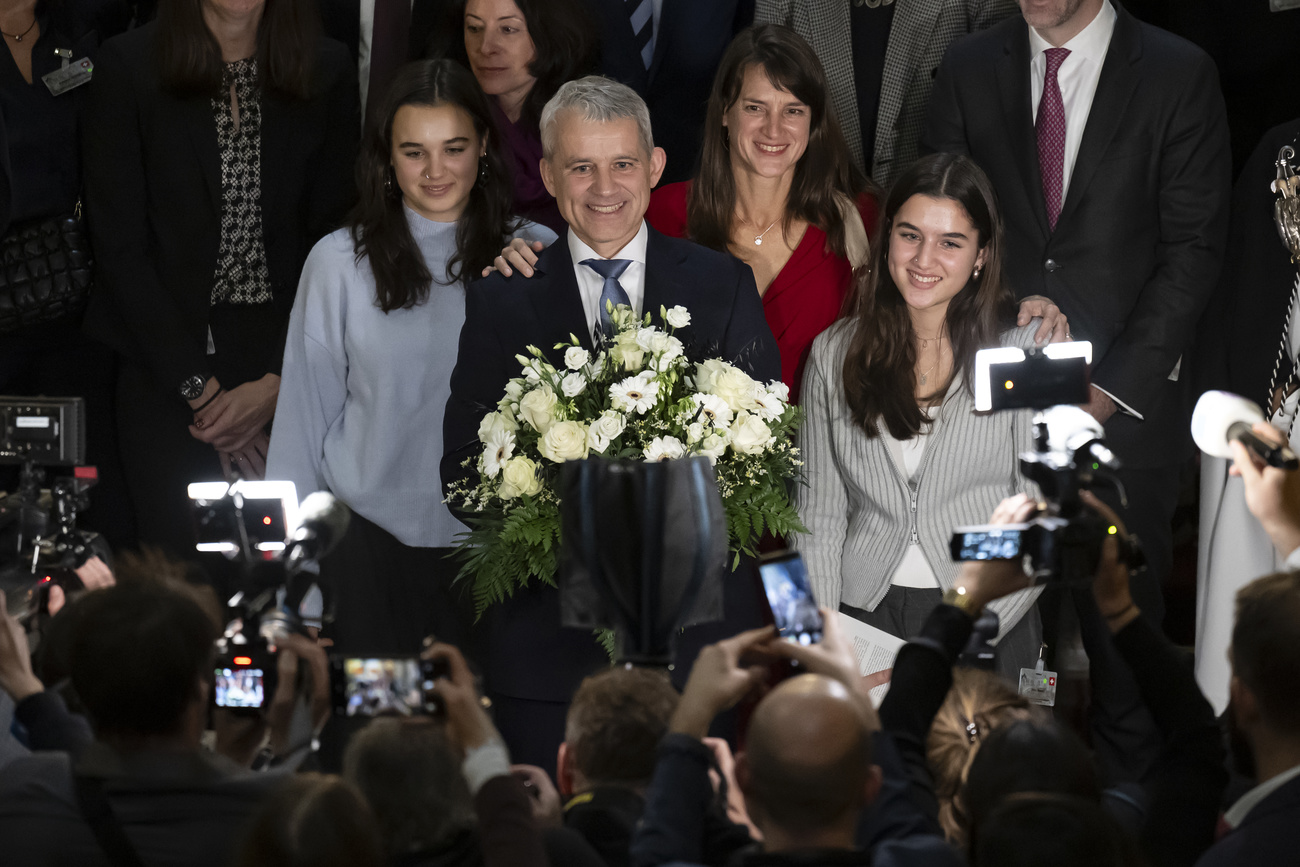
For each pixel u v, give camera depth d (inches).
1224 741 307.6
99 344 581.0
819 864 222.2
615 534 297.0
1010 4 561.3
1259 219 518.3
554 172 419.5
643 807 274.1
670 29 587.5
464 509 410.0
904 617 436.8
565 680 391.2
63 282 550.3
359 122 570.9
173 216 544.7
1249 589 263.3
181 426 562.9
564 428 366.3
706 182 512.4
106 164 541.3
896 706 264.5
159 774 259.0
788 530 395.9
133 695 257.0
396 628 474.9
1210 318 535.2
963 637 277.7
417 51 585.3
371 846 224.1
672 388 380.2
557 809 294.8
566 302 420.8
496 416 383.2
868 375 435.5
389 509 471.8
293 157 551.8
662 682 288.4
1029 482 431.5
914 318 440.1
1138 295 511.8
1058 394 316.8
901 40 569.3
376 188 474.3
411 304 472.4
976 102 522.9
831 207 505.7
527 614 394.6
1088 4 504.4
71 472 407.5
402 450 474.0
